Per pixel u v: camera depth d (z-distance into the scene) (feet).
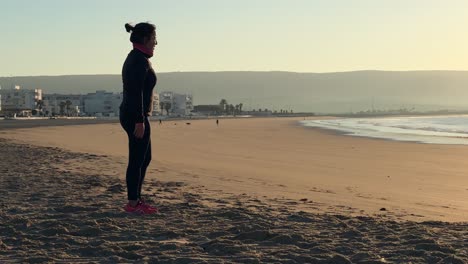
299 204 28.84
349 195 39.78
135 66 20.88
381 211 28.30
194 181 43.19
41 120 452.35
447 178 61.82
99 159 64.28
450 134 218.18
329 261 14.70
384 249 16.19
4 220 20.65
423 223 20.89
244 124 409.90
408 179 59.88
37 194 28.60
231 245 16.31
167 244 16.63
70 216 21.56
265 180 49.80
